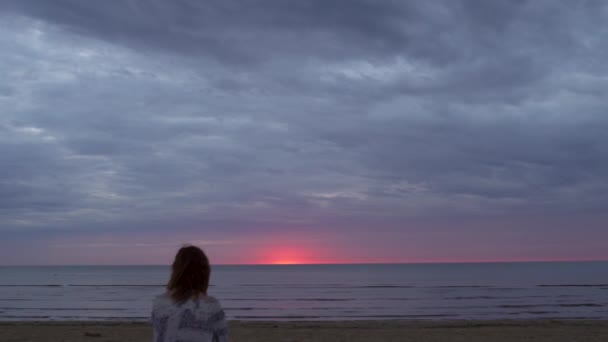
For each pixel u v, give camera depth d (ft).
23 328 63.82
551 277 311.68
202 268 9.74
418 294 167.53
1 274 447.83
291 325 71.26
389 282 258.57
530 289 189.67
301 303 136.05
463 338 55.57
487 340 54.24
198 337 9.21
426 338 55.77
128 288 207.82
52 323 74.49
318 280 291.99
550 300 139.54
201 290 9.65
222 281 285.23
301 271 532.32
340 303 135.23
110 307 121.70
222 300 148.25
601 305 123.24
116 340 52.75
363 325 72.33
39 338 53.42
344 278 321.11
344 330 63.46
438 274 390.63
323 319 96.78
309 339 54.80
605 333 58.65
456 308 118.32
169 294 9.59
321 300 146.30
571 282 245.24
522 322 76.64
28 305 127.34
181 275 9.56
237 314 107.86
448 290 187.62
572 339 54.08
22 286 224.74
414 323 75.56
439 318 96.94
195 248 9.95
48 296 160.25
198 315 9.33
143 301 140.26
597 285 214.90
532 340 53.83
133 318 97.19
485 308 117.60
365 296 161.17
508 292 174.09
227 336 9.70
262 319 96.73
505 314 104.01
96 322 76.18
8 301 140.26
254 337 56.03
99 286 224.94
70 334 56.80
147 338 54.29
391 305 127.75
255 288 212.43
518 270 500.33
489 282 250.98
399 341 53.93
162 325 9.32
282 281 281.95
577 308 116.16
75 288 207.31
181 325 9.22
